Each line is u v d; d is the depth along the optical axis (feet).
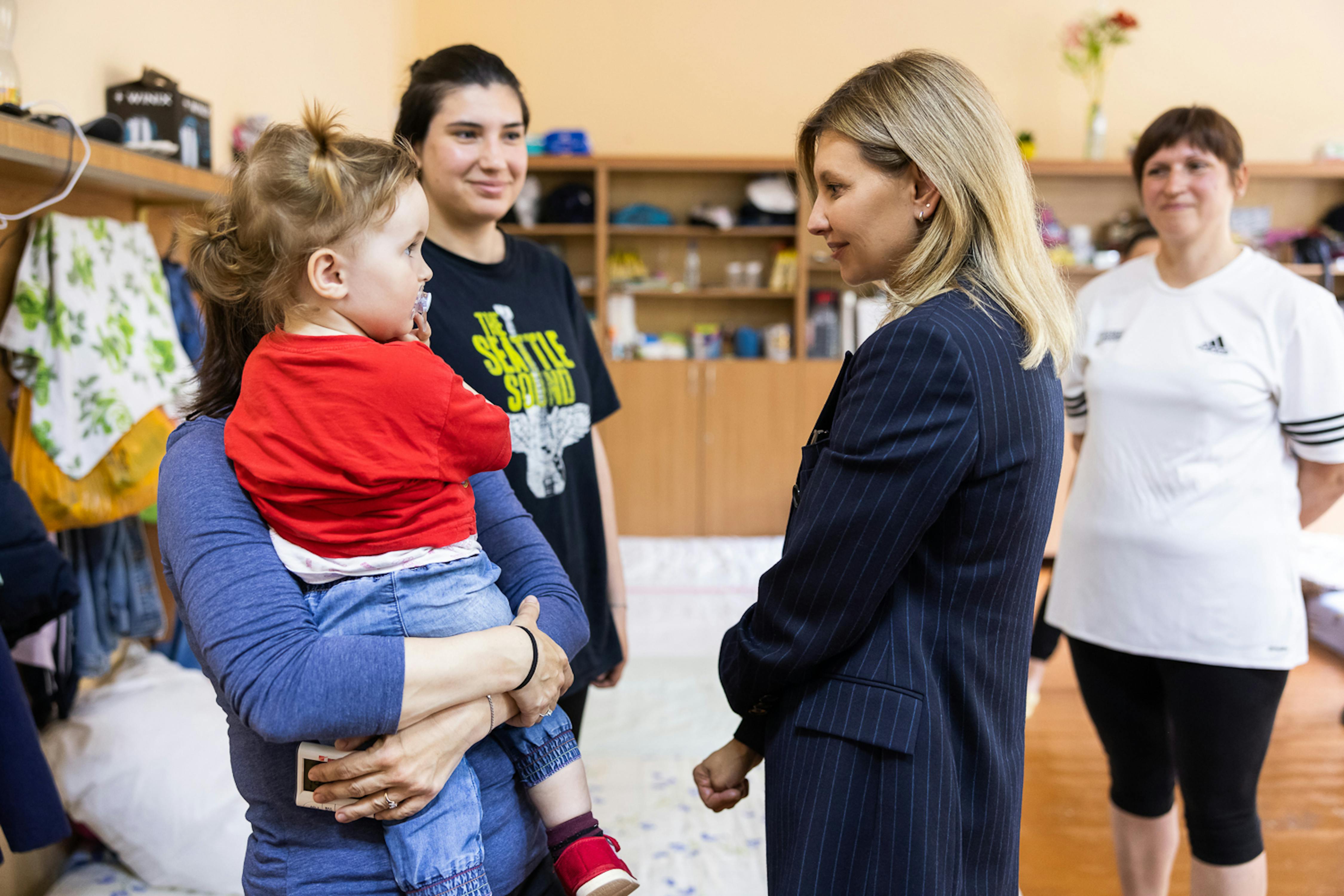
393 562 2.84
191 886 5.82
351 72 13.66
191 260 3.01
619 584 5.59
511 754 3.23
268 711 2.55
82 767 5.92
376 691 2.59
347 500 2.78
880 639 3.18
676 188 17.21
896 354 3.01
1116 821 5.99
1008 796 3.24
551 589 3.43
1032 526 3.18
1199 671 5.44
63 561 5.15
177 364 6.66
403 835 2.81
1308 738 9.61
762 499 16.85
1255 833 5.37
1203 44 17.02
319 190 2.74
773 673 3.29
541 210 16.61
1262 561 5.36
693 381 16.56
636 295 17.38
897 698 3.08
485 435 2.96
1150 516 5.62
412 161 2.94
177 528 2.77
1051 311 3.27
